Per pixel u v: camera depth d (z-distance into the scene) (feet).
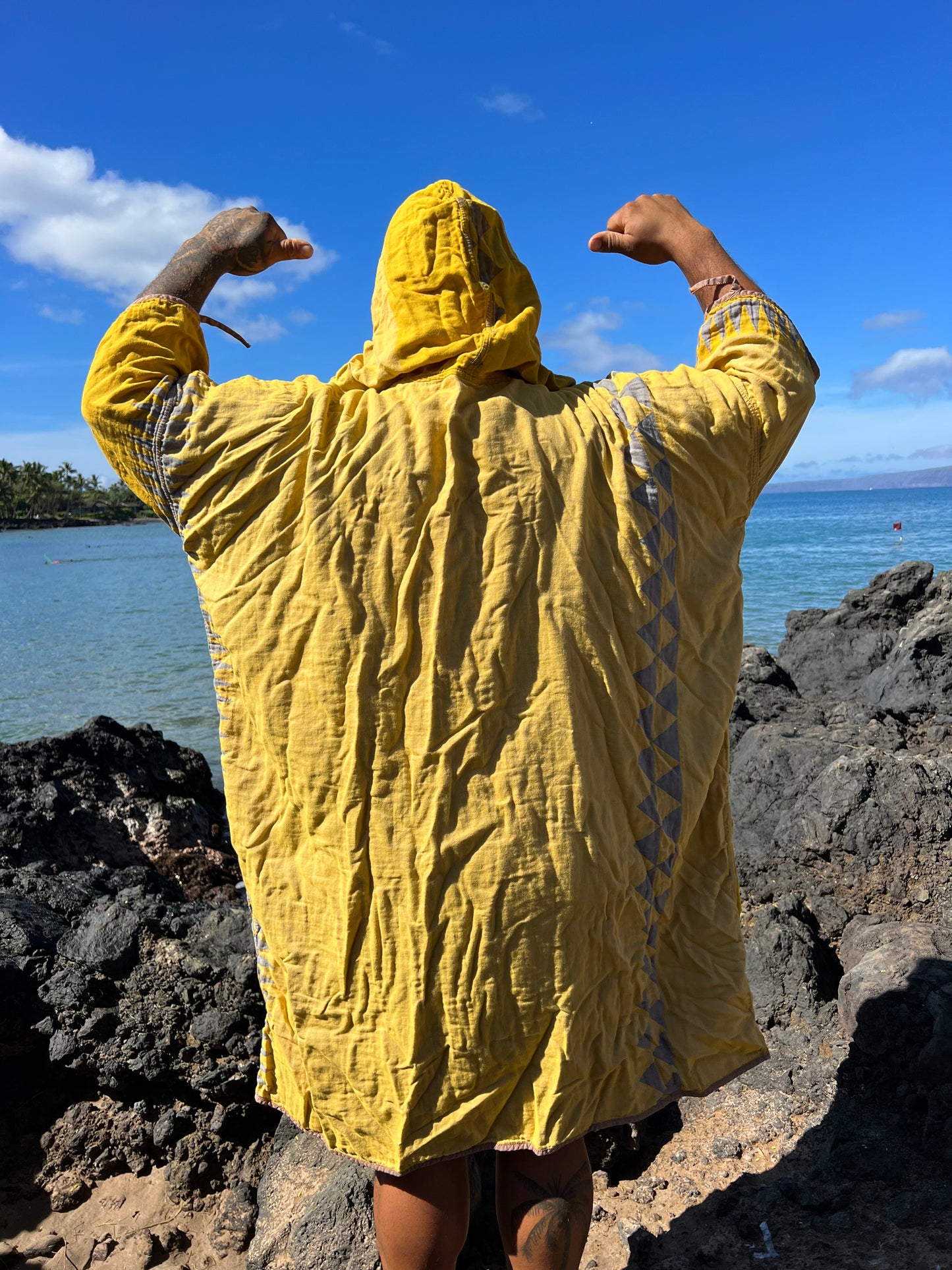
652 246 5.97
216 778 33.27
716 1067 5.41
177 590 141.79
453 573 4.72
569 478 4.88
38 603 126.82
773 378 5.28
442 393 4.93
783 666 19.80
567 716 4.66
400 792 4.68
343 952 4.74
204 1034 8.53
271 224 5.72
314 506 4.76
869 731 13.74
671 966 5.48
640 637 4.91
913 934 8.80
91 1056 8.68
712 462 5.15
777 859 11.36
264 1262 7.07
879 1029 7.86
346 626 4.71
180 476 4.93
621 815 4.88
